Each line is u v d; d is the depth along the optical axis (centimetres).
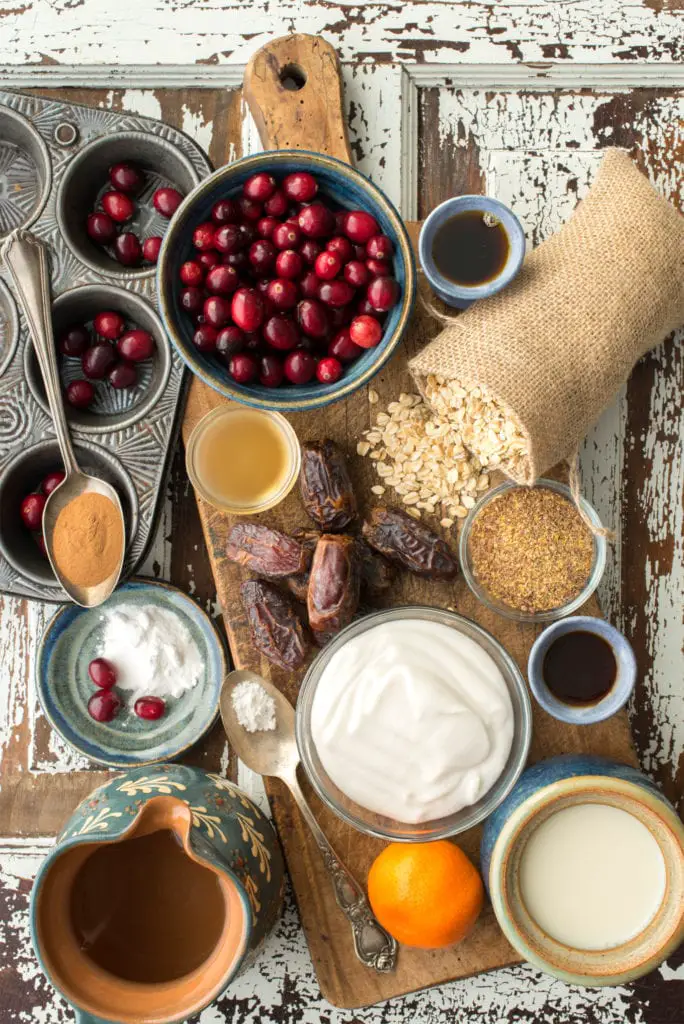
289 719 71
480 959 70
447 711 67
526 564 70
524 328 68
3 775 74
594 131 74
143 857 67
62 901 65
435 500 71
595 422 70
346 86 74
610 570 74
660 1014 72
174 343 68
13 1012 73
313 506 69
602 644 69
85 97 75
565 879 67
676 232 69
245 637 71
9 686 75
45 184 71
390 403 71
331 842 70
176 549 74
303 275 69
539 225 74
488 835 68
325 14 74
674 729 73
